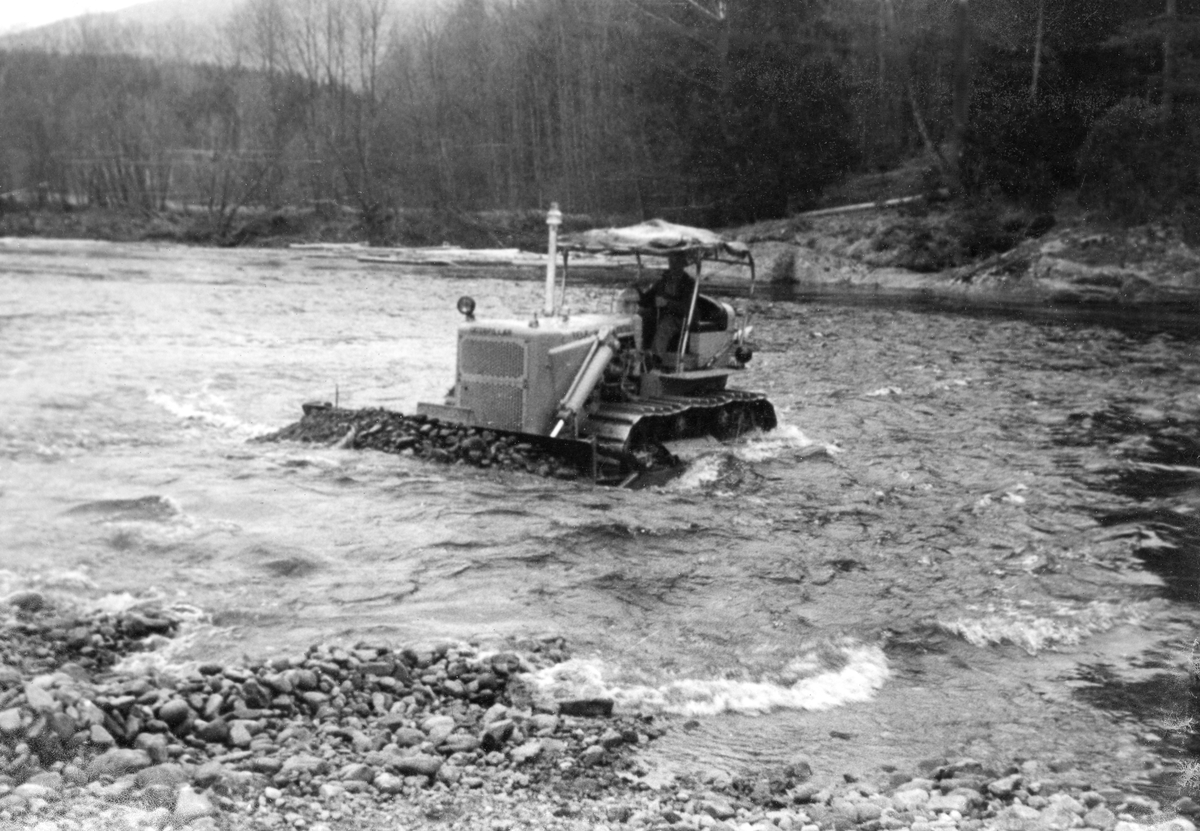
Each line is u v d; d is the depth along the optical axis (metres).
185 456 12.52
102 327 24.36
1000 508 11.84
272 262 47.00
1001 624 8.47
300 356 21.36
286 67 80.69
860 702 7.05
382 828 4.79
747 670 7.36
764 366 21.55
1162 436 15.78
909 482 12.89
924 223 42.53
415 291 34.59
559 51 63.59
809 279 42.25
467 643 7.34
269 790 5.00
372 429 13.19
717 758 6.02
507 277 40.16
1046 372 21.36
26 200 68.56
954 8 44.62
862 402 18.02
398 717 6.07
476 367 12.52
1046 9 42.12
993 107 42.41
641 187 56.44
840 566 9.71
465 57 71.06
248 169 67.56
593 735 6.12
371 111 70.44
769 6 50.62
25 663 6.43
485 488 11.41
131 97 74.69
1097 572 9.80
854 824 5.09
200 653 7.00
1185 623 8.61
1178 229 36.84
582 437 12.13
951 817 5.20
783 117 50.72
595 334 12.55
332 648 6.91
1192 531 11.11
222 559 9.05
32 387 16.84
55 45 85.44
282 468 12.02
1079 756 6.29
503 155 66.75
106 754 5.16
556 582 8.88
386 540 9.70
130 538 9.46
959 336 26.28
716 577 9.26
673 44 53.50
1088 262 36.44
